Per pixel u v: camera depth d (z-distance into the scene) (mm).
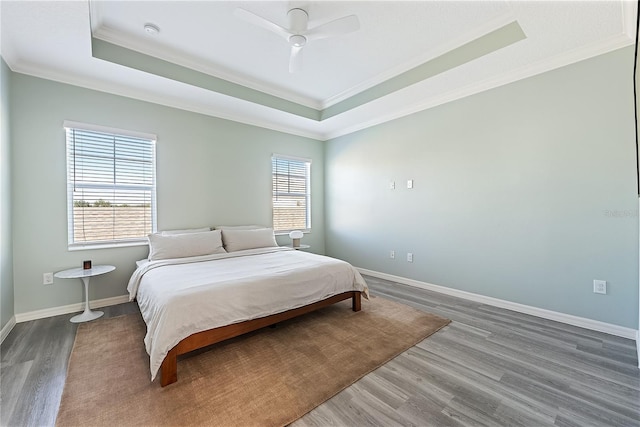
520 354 2029
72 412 1442
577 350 2078
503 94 2918
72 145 2875
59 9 1889
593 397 1567
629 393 1597
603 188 2365
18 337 2291
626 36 2197
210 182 3830
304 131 4895
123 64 2652
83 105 2900
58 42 2273
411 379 1742
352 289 2895
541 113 2672
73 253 2865
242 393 1608
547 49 2416
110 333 2371
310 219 5066
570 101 2504
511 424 1378
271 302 2227
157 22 2406
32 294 2660
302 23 2279
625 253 2277
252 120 4219
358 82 3582
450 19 2367
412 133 3795
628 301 2270
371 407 1499
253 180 4289
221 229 3723
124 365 1887
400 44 2732
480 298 3172
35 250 2676
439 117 3484
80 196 2928
